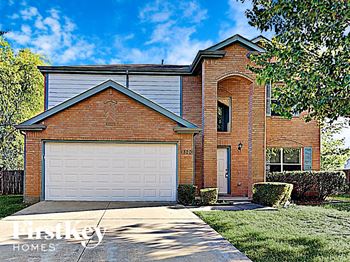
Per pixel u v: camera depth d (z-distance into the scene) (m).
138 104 14.37
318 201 15.50
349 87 6.43
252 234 8.30
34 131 14.05
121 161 14.32
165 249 6.99
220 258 6.41
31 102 24.66
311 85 6.89
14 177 18.59
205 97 15.43
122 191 14.25
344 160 27.44
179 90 17.45
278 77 7.42
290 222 9.83
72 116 14.17
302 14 7.20
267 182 14.70
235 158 17.27
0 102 23.41
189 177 14.36
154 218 10.39
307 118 8.16
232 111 17.44
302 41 7.46
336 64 6.67
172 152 14.44
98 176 14.23
